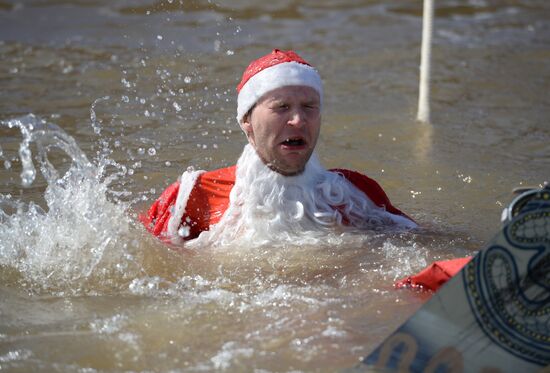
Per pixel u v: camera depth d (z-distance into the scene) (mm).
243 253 5707
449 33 14508
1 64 12094
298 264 5539
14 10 16719
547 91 10695
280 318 4793
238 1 17188
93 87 10688
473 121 9414
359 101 10234
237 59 12227
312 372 4215
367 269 5434
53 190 6242
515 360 4219
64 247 5734
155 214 6242
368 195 6246
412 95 10547
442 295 4090
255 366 4281
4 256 5703
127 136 8633
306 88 5766
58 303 5125
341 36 14242
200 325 4750
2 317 4926
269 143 5777
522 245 4109
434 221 6488
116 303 5098
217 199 6086
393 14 16297
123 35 14109
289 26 15055
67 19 15766
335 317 4781
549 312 4168
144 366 4332
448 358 4184
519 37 14102
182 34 14156
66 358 4422
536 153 8281
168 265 5562
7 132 8805
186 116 9352
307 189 5953
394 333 4125
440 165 7922
